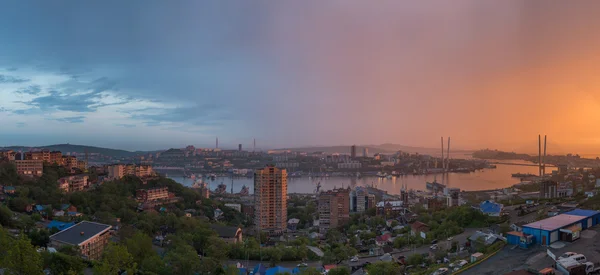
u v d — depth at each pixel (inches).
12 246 5570.9
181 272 7647.6
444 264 7175.2
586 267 5487.2
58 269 6678.2
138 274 7322.8
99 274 6058.1
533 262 6102.4
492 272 5905.5
